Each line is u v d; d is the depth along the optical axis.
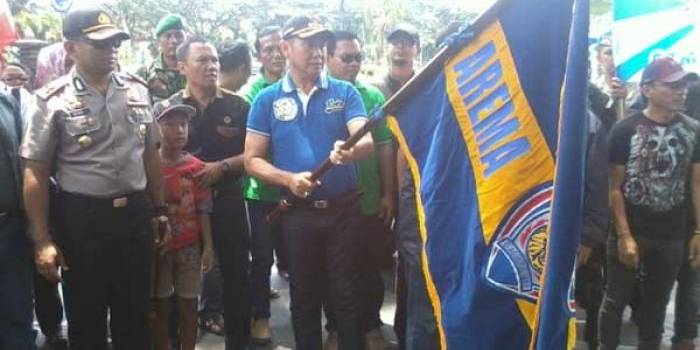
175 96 3.87
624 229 3.58
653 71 3.45
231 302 3.88
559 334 1.84
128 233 3.13
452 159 2.18
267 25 4.86
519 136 2.07
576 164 1.79
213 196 3.79
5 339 3.35
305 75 3.34
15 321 3.35
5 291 3.30
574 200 1.79
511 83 2.07
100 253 3.08
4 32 5.02
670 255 3.64
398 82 4.20
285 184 3.20
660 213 3.58
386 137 3.91
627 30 4.27
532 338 1.98
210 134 3.85
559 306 1.83
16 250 3.31
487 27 2.11
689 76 3.44
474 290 2.14
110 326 3.34
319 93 3.35
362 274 3.96
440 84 2.22
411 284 3.03
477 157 2.14
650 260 3.71
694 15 4.27
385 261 4.09
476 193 2.14
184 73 3.88
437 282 2.23
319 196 3.30
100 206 3.03
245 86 4.67
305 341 3.42
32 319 3.47
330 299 3.53
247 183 4.23
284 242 3.43
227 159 3.80
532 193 2.06
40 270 3.00
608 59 4.82
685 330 3.90
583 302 3.95
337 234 3.35
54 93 2.99
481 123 2.13
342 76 3.94
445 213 2.20
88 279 3.10
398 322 4.01
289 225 3.37
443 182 2.19
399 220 3.14
